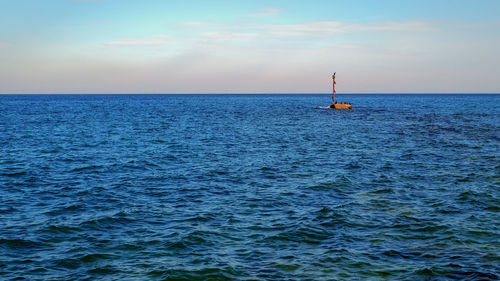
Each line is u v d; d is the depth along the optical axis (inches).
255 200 838.5
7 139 1809.8
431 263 530.3
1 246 586.9
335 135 2073.1
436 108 5295.3
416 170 1148.5
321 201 828.0
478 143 1736.0
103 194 887.7
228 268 518.0
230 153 1472.7
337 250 573.9
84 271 514.6
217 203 818.2
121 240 617.6
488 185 959.6
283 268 518.6
